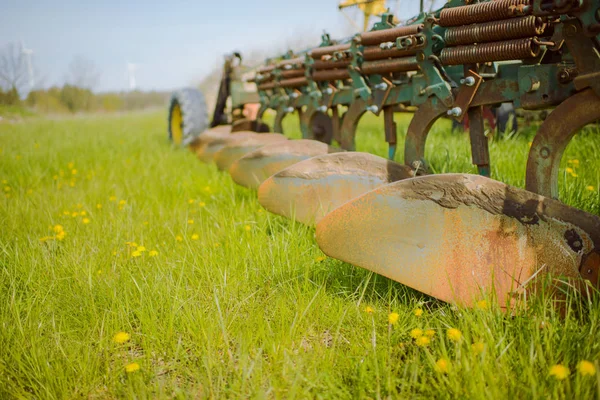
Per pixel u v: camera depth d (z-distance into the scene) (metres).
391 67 3.35
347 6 5.29
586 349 1.67
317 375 1.76
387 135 3.60
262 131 6.11
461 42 2.59
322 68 4.25
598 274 1.89
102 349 2.04
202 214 3.80
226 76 7.20
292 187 3.10
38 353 1.91
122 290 2.43
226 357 1.95
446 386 1.62
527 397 1.53
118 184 5.02
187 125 7.32
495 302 1.92
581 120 1.99
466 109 2.69
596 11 1.87
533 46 2.32
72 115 26.52
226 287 2.41
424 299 2.27
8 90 25.86
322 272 2.53
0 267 2.73
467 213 2.05
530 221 1.99
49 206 4.05
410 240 2.11
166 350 2.01
